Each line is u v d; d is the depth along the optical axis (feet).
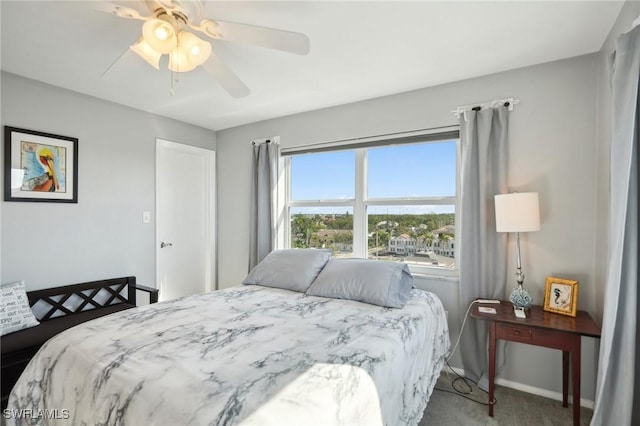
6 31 5.98
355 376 3.79
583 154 6.88
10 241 7.79
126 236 10.13
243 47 6.57
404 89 8.81
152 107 10.26
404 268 7.56
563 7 5.29
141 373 3.78
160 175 11.16
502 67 7.48
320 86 8.59
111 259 9.75
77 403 3.97
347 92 9.02
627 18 5.08
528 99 7.41
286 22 5.69
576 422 5.71
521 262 7.45
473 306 7.44
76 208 8.98
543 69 7.28
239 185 12.40
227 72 5.82
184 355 4.21
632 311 4.63
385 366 4.29
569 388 6.87
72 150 8.87
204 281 12.80
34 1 5.12
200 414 3.06
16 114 7.88
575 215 6.93
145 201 10.66
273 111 10.73
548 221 7.19
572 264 6.95
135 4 5.19
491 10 5.38
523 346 7.37
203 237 12.78
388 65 7.37
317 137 10.52
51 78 8.09
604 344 5.03
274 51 6.73
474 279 7.76
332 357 4.19
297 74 7.84
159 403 3.31
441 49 6.66
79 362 4.27
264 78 8.07
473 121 7.86
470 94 8.09
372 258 9.82
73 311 8.81
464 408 6.63
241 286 8.68
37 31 5.99
